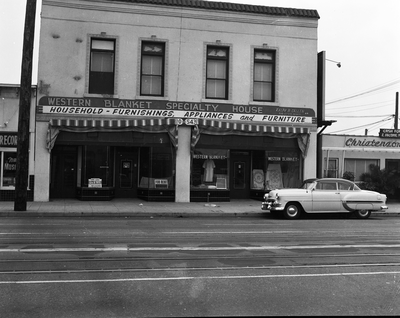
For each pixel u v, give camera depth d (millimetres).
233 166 22328
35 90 19125
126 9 19891
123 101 19750
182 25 20391
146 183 20531
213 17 20672
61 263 7434
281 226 13383
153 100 20016
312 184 16281
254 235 11172
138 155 21625
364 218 16422
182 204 19453
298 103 21391
